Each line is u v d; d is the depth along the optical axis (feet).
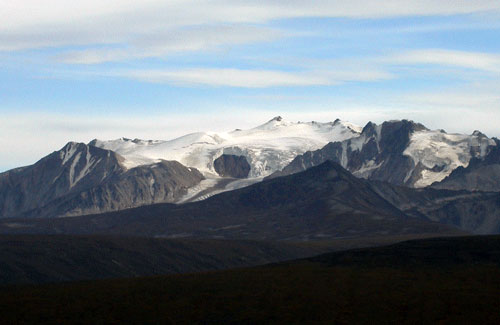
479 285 409.08
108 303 386.93
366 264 489.67
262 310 372.58
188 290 414.21
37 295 404.36
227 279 443.73
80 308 377.71
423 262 480.23
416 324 344.08
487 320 345.72
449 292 393.29
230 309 374.84
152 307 379.55
